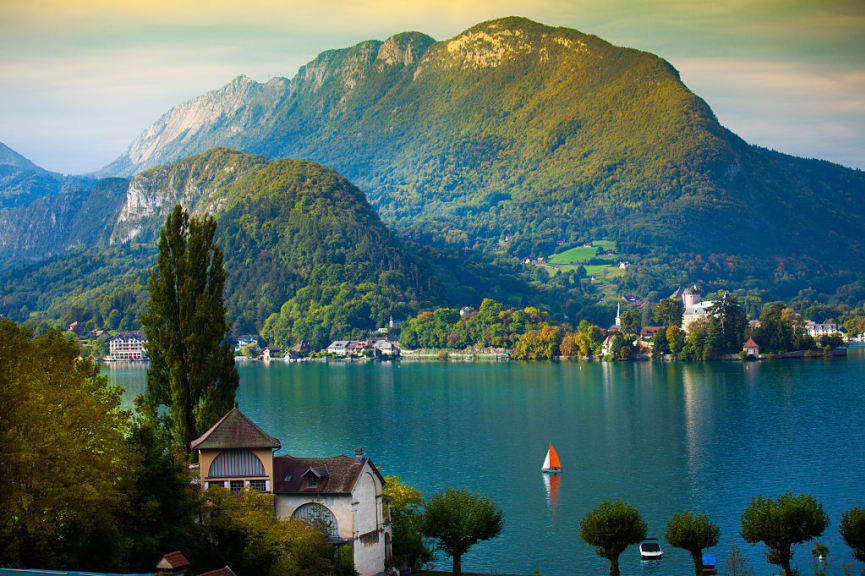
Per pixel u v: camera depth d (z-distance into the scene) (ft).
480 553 426.92
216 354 421.59
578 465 613.11
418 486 552.82
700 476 572.10
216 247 435.12
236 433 341.21
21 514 264.93
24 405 270.67
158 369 426.10
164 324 425.69
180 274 425.69
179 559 252.01
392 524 377.50
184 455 371.76
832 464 596.70
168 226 431.84
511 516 487.20
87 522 274.36
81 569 267.59
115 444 294.05
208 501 325.21
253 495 328.70
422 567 390.63
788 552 356.38
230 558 312.50
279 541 305.53
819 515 354.95
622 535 360.07
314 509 333.83
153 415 424.05
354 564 327.47
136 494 298.15
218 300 430.61
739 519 473.67
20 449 262.06
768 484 545.44
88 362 319.68
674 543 363.97
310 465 342.03
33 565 264.52
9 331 293.43
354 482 331.57
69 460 273.54
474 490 544.21
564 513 490.90
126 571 274.16
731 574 392.06
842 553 419.54
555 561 414.62
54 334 314.55
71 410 288.92
